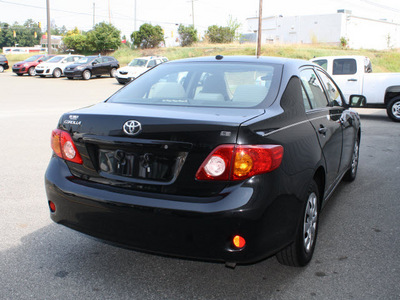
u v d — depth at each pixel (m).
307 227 3.08
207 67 3.49
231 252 2.38
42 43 106.31
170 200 2.44
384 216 4.25
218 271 3.08
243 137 2.39
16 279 2.90
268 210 2.43
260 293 2.77
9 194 4.73
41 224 3.90
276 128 2.66
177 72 3.51
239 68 3.40
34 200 4.55
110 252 3.37
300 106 3.19
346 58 12.08
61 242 3.53
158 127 2.49
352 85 11.86
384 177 5.78
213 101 3.03
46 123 10.01
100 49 52.09
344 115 4.41
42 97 16.52
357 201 4.73
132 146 2.56
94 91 19.86
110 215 2.58
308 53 38.31
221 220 2.34
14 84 23.33
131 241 2.56
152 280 2.94
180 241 2.43
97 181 2.72
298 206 2.72
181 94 3.22
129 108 2.90
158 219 2.44
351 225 4.00
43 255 3.28
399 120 11.43
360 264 3.18
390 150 7.63
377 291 2.79
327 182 3.59
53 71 29.22
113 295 2.73
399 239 3.66
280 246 2.62
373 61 36.91
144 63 25.56
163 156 2.50
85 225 2.72
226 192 2.38
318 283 2.90
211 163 2.39
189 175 2.44
